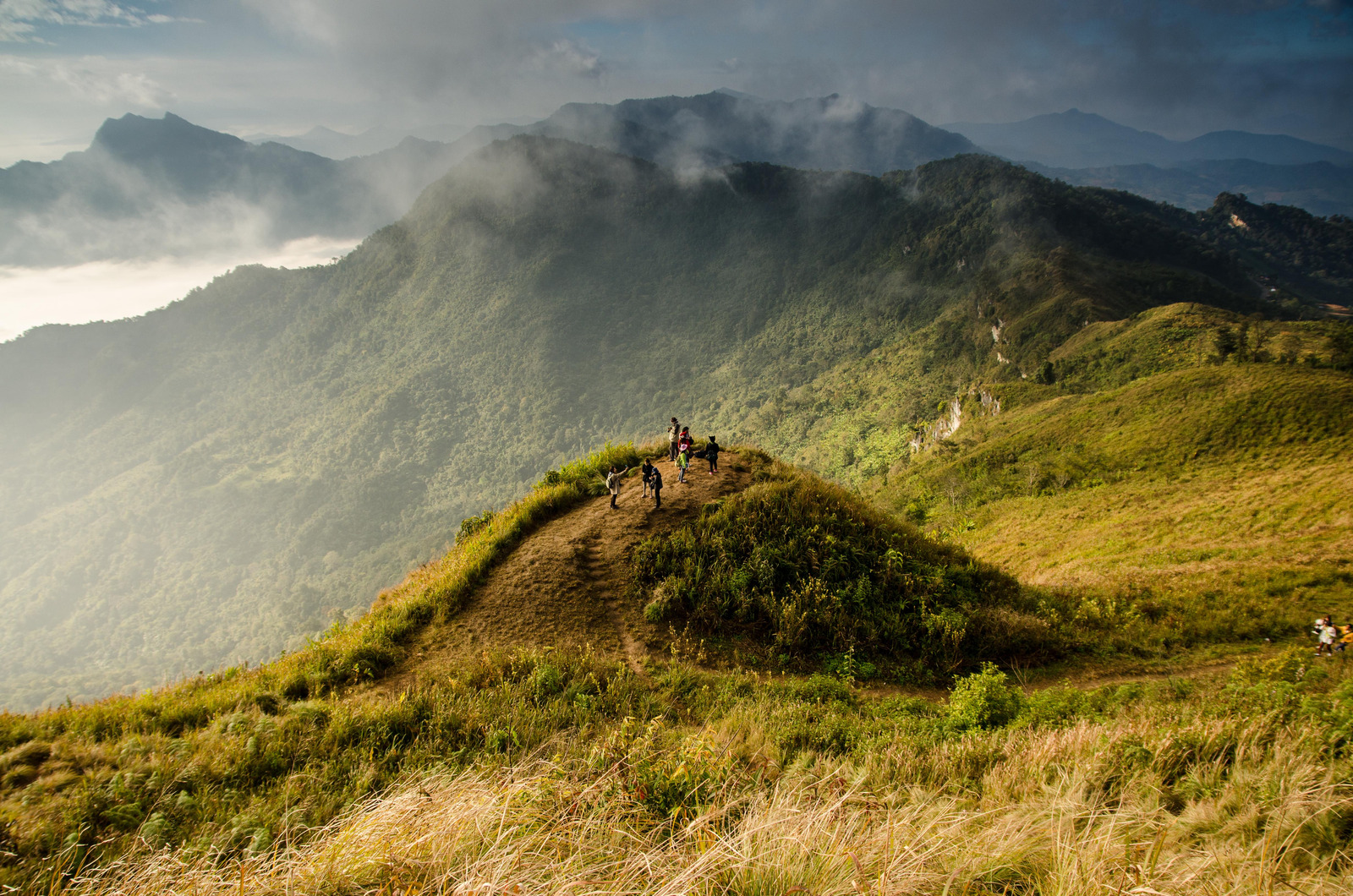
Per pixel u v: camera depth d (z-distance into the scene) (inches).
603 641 484.1
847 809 168.2
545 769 232.5
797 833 133.6
